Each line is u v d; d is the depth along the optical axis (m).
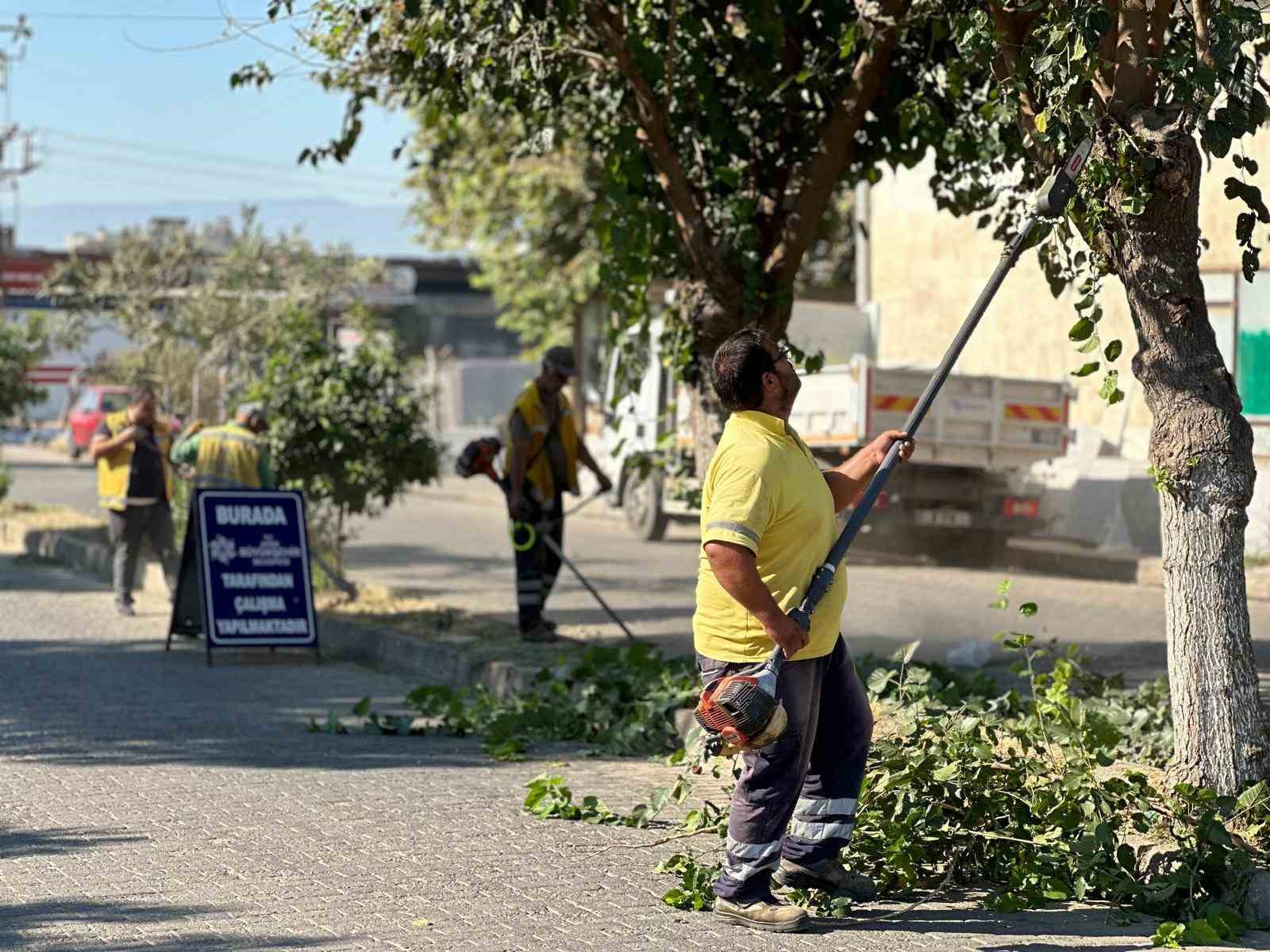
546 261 32.06
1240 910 5.63
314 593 13.14
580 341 35.22
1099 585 17.27
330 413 14.05
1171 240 6.16
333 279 31.91
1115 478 20.14
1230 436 6.15
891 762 6.21
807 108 9.51
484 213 31.09
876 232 24.08
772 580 5.37
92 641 12.86
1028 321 21.94
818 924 5.52
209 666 11.82
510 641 11.80
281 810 7.10
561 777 7.17
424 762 8.35
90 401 38.44
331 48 9.19
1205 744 6.15
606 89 9.83
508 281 33.25
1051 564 19.70
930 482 18.91
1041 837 6.10
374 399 14.29
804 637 5.27
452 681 11.12
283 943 5.16
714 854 6.38
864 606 15.05
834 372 18.67
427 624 12.80
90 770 7.96
